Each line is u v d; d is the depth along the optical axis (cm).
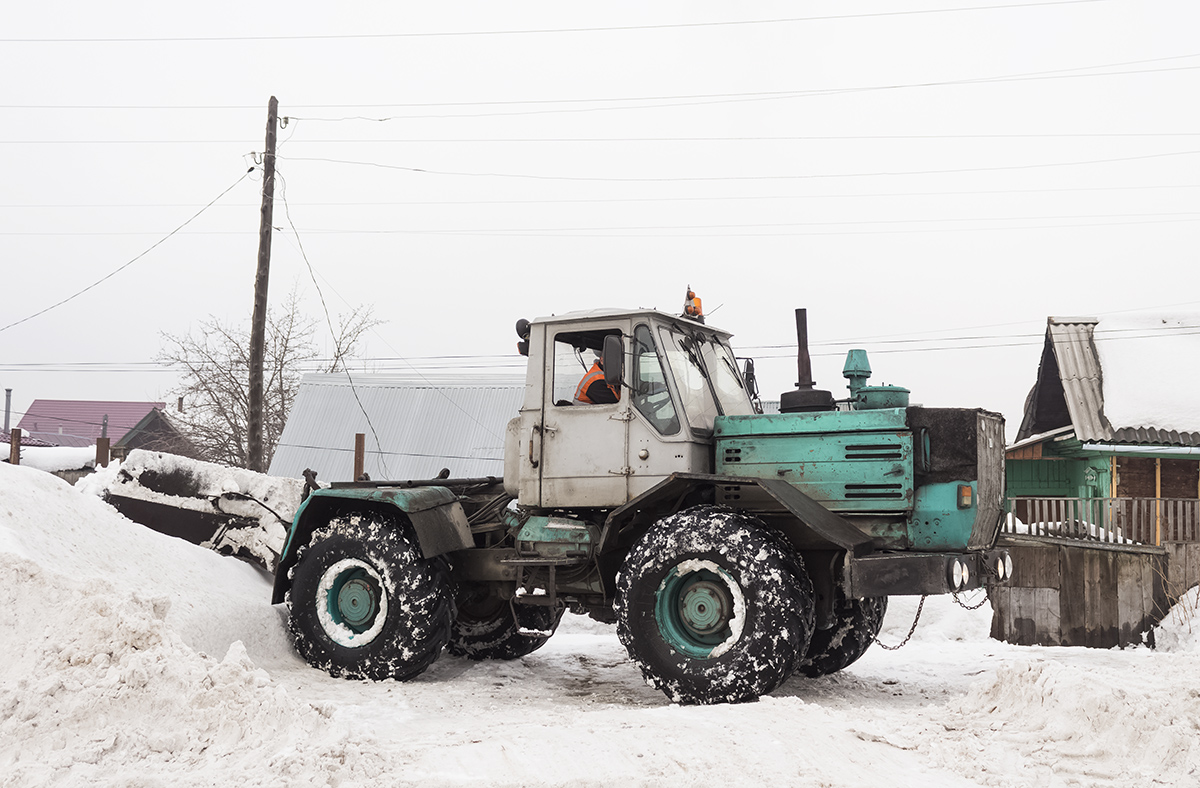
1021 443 1831
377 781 370
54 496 682
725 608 554
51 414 5547
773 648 532
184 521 858
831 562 580
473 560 685
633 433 615
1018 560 1313
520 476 644
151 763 393
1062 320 1877
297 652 682
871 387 608
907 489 562
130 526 725
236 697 436
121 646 461
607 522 585
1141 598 1276
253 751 395
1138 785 405
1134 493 1689
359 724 480
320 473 1769
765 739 429
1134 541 1361
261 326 1588
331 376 1952
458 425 1798
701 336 680
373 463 1759
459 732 469
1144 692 511
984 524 589
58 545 606
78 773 378
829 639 685
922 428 570
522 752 408
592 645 867
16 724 413
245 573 802
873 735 461
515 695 618
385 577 642
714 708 505
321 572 664
